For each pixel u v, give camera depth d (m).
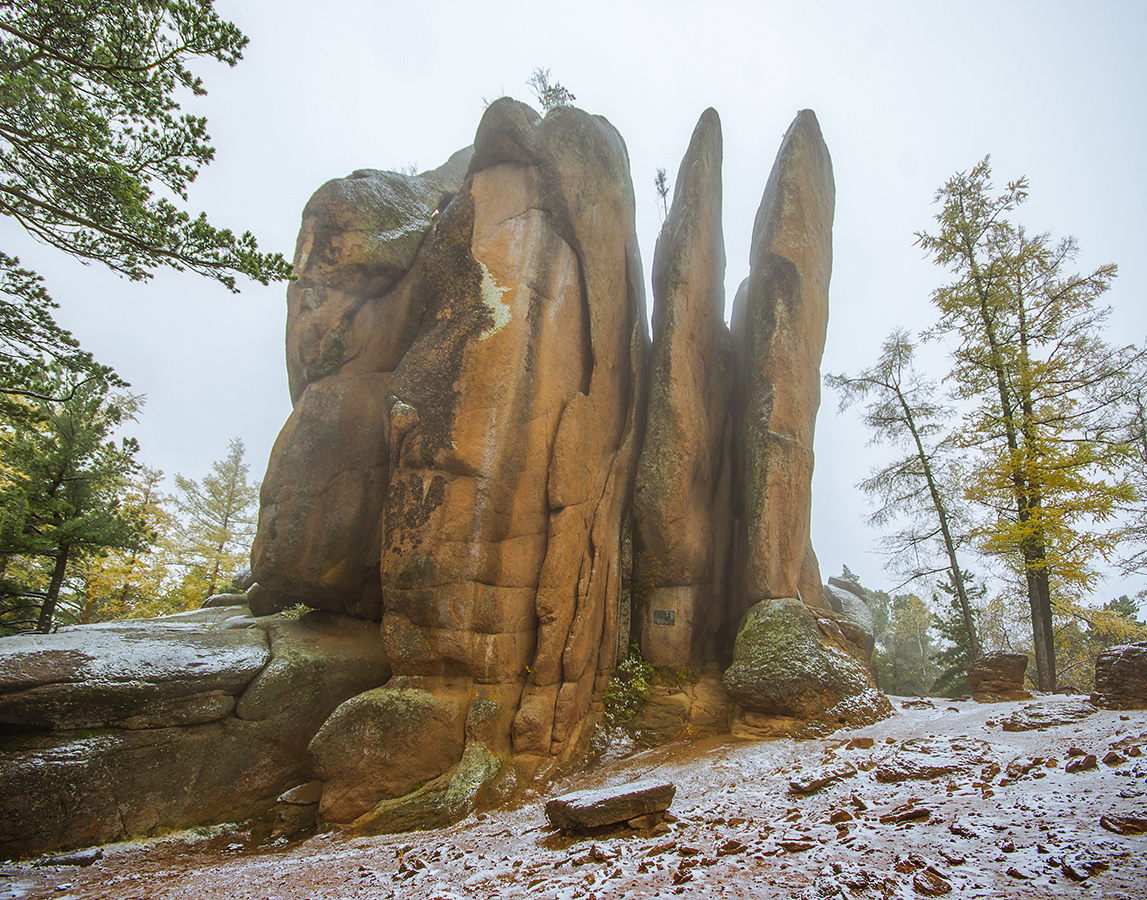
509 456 13.34
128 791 10.80
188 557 35.50
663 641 15.56
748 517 16.17
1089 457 20.12
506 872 6.66
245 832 11.26
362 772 11.00
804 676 13.25
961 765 8.23
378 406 16.28
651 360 17.42
